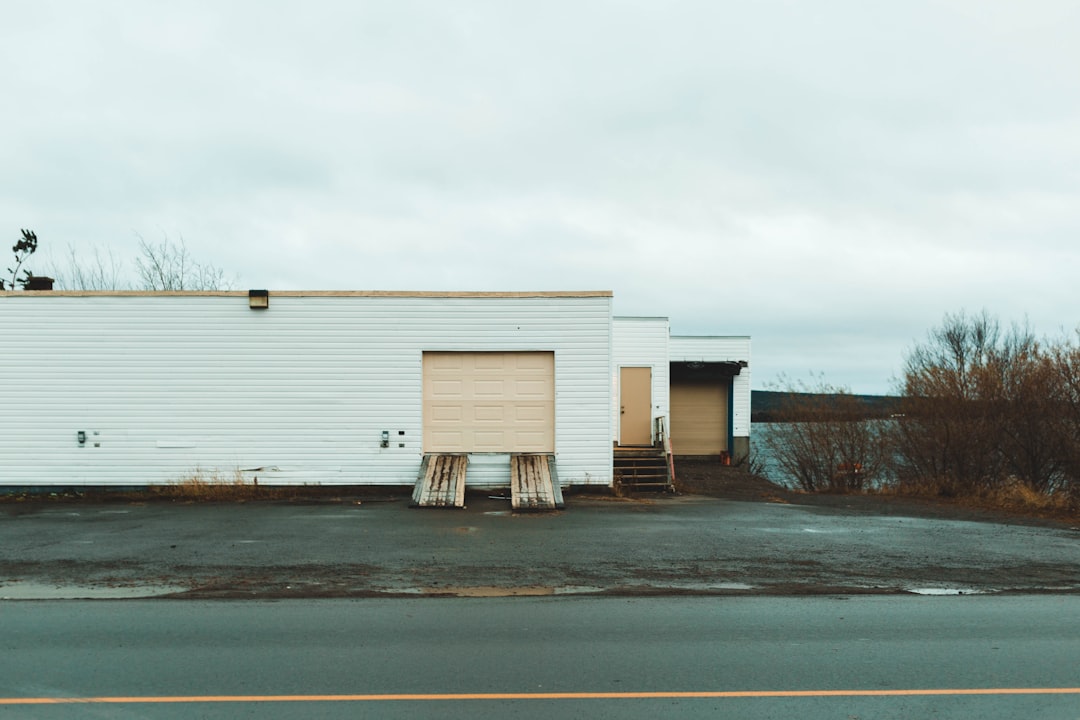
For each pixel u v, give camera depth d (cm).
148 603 829
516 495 1667
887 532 1364
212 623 748
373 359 1877
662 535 1291
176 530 1320
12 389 1834
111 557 1077
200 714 519
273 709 528
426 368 1892
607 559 1080
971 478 2139
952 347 4103
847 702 548
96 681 581
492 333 1892
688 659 642
